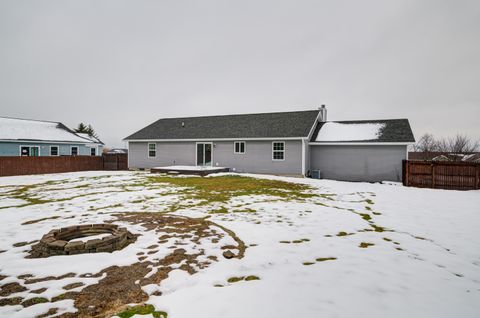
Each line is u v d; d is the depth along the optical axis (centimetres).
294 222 609
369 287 305
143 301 275
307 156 1808
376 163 1658
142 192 1061
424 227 575
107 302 272
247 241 472
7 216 656
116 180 1498
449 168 1236
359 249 437
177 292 292
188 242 463
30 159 1934
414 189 1221
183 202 852
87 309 259
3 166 1802
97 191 1090
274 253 415
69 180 1518
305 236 504
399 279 327
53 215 668
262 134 1880
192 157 2123
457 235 518
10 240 471
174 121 2575
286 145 1795
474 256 410
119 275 336
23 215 668
